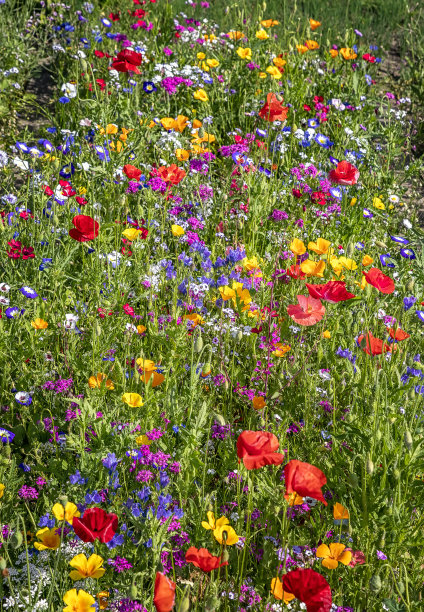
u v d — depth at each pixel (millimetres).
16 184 5277
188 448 2721
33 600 2230
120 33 7730
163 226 4254
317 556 2363
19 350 3285
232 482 2902
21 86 7020
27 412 3170
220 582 2594
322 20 10008
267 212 4793
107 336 3373
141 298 3697
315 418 3283
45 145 5000
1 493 2400
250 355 3660
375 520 2607
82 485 2561
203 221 4496
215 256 4215
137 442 2703
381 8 10578
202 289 3574
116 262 3764
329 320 3725
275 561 2570
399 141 6027
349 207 5258
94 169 4469
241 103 6656
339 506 2549
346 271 4020
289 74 7203
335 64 7910
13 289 3766
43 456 3027
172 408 2873
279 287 4020
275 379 3393
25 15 7961
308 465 1946
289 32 8266
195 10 9453
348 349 3514
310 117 6828
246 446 2014
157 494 2551
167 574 2508
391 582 2611
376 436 2668
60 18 8008
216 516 2564
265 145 5859
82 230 3256
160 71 6547
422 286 4270
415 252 4371
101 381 2932
